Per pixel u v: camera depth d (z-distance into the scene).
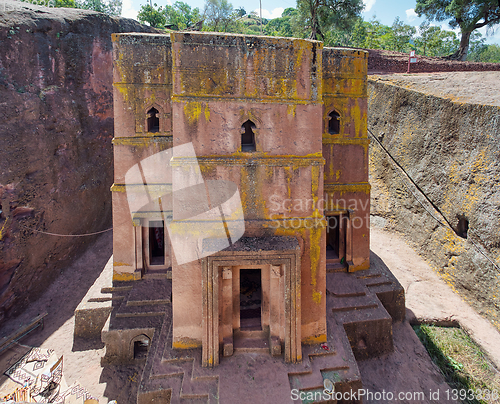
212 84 5.22
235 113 5.31
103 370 6.68
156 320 6.86
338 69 8.04
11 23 8.58
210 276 5.25
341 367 5.56
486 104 8.89
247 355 5.65
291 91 5.39
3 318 8.29
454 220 9.79
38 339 7.71
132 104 7.49
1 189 8.24
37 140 9.27
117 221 7.78
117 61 7.36
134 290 7.58
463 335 7.95
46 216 9.66
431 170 10.84
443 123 10.34
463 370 6.96
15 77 8.61
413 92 11.85
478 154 9.06
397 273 10.12
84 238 11.49
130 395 6.13
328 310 7.06
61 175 10.27
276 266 5.45
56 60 10.02
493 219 8.38
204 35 5.11
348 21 21.06
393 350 7.22
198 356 5.61
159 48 7.43
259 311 6.67
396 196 12.58
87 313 7.39
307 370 5.39
